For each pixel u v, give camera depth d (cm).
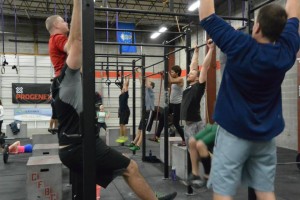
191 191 392
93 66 148
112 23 1178
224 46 125
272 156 140
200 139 184
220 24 126
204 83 357
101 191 414
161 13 298
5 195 414
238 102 127
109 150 178
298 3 144
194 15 306
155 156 613
